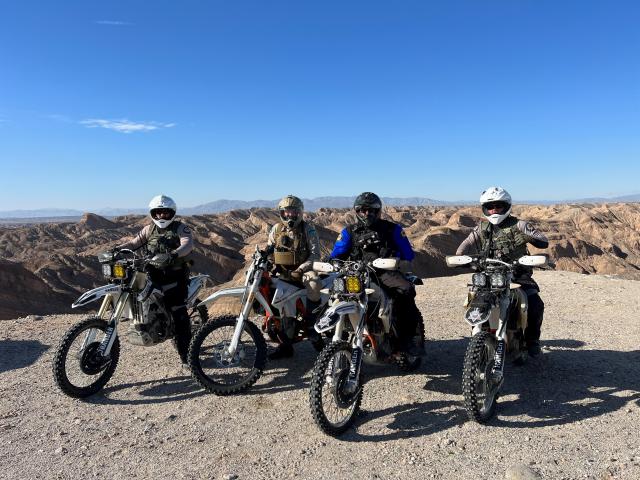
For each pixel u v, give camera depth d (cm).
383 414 473
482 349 448
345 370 440
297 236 578
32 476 379
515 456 391
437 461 387
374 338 482
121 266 531
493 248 528
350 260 504
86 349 521
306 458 397
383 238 516
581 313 895
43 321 878
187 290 596
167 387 552
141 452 412
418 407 486
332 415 457
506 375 567
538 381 549
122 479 374
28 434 447
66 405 509
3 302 6481
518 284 477
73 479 374
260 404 504
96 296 520
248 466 387
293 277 561
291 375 582
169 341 728
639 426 438
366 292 449
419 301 1020
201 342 524
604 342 704
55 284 9131
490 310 444
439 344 705
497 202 515
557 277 1298
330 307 452
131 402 515
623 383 541
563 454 392
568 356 639
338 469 379
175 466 390
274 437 432
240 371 582
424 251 8000
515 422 450
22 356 673
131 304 546
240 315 526
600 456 388
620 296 1037
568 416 461
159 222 588
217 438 434
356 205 516
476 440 418
